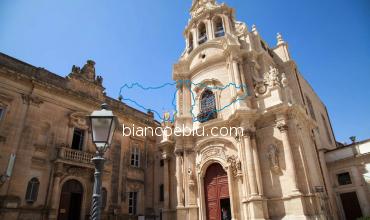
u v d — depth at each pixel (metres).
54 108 24.28
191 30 31.20
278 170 19.27
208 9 29.84
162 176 29.84
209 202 22.52
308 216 17.11
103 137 7.64
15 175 20.45
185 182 23.73
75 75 26.59
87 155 24.61
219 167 22.81
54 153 23.16
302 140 20.22
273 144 20.02
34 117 22.72
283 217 17.92
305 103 26.14
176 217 23.88
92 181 24.64
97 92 28.08
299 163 18.73
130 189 27.98
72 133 24.88
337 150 24.72
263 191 19.41
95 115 7.80
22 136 21.61
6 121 21.06
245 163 20.33
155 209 28.94
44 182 22.00
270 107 20.56
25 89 22.83
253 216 18.20
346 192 23.33
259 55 25.62
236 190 20.72
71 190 23.42
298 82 26.20
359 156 22.95
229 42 25.30
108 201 25.45
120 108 29.97
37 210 20.91
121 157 28.16
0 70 21.36
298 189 17.91
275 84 21.42
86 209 23.70
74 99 25.78
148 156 31.16
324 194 20.19
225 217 22.59
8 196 19.64
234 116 21.61
